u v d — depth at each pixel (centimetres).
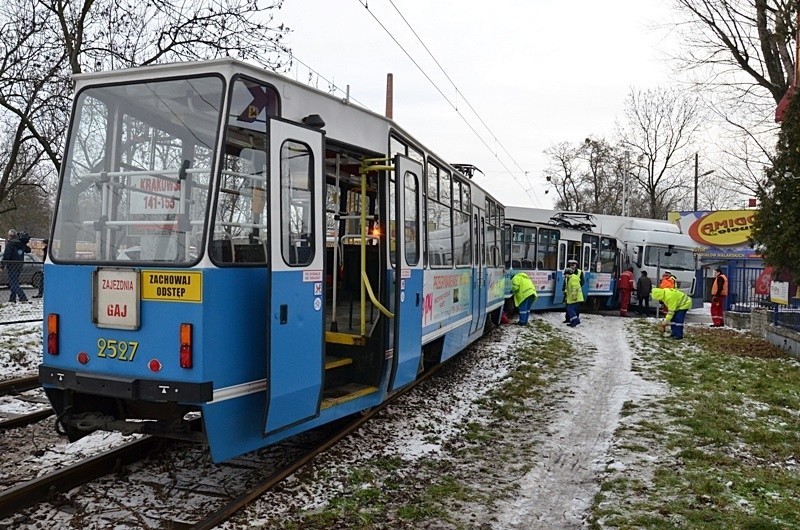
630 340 1650
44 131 1552
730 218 3375
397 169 712
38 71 1516
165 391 482
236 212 515
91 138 548
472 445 728
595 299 2745
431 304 902
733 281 2138
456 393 981
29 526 468
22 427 707
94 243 528
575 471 652
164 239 503
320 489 561
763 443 742
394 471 625
